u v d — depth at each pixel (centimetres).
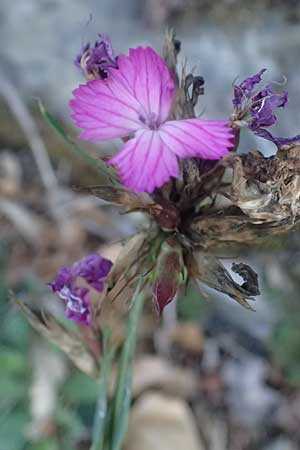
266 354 28
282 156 14
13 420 25
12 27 35
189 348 28
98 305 16
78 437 25
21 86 33
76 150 16
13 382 25
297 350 27
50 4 35
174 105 15
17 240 30
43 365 26
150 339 28
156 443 25
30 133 31
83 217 31
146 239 15
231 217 15
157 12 33
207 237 15
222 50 31
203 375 28
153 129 13
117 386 17
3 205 31
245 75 31
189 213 15
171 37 16
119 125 14
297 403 27
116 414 18
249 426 27
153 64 14
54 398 25
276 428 27
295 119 29
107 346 17
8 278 29
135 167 13
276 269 28
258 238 15
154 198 15
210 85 31
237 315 28
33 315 18
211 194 15
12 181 31
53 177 31
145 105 14
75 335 18
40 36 34
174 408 26
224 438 27
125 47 33
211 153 13
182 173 15
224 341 28
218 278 15
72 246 30
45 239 30
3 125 32
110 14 34
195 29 32
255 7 32
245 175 14
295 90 30
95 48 16
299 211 14
